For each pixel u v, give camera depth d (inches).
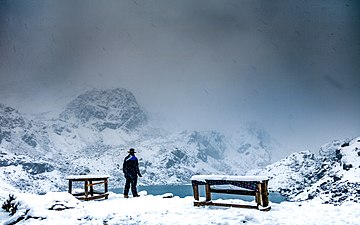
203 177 459.5
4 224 387.9
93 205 498.9
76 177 587.8
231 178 430.0
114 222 359.6
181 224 334.0
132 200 564.7
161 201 534.0
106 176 635.5
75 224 352.5
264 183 411.5
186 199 545.6
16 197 457.7
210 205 445.4
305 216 355.9
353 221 319.3
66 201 458.3
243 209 413.1
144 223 348.5
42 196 454.0
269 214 371.6
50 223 358.6
